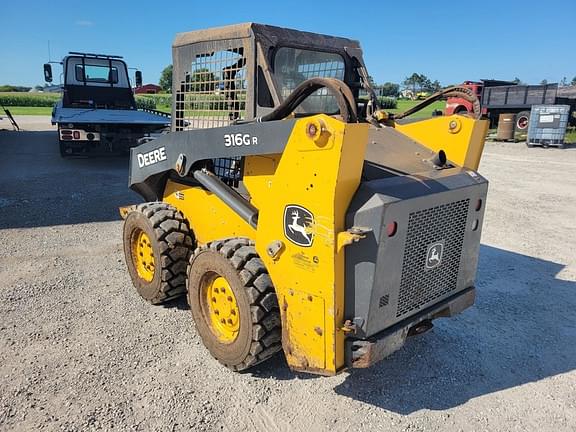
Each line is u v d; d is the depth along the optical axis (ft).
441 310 10.03
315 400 9.79
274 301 9.62
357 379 10.55
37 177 31.81
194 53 12.80
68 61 41.06
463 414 9.56
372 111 12.82
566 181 34.24
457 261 10.23
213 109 12.46
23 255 17.29
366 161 9.49
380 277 8.34
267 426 9.00
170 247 12.75
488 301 14.71
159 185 14.15
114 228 20.77
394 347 8.97
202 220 12.71
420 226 8.93
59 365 10.65
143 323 12.69
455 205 9.66
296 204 8.62
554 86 62.54
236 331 10.46
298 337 9.16
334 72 13.06
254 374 10.59
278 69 11.60
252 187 10.61
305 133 8.22
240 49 11.43
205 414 9.24
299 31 12.04
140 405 9.43
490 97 70.38
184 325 12.63
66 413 9.12
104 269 16.24
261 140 9.44
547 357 11.76
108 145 37.45
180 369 10.66
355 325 8.53
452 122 10.85
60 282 15.07
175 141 12.08
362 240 8.19
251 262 9.72
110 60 42.50
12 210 23.30
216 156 10.75
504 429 9.18
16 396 9.57
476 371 11.05
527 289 15.64
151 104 115.85
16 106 154.51
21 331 12.05
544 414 9.66
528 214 25.03
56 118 34.78
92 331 12.19
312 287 8.65
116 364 10.77
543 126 55.98
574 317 13.83
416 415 9.48
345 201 8.21
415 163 10.17
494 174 37.06
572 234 21.63
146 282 13.67
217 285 10.73
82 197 26.30
